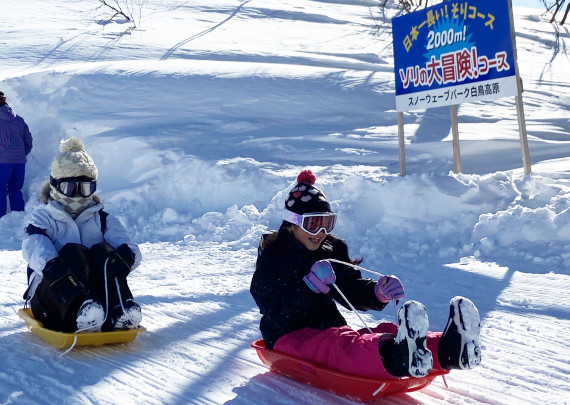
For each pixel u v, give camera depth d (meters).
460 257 6.60
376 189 7.86
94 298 4.12
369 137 10.91
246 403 3.35
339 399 3.38
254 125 11.37
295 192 3.59
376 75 14.08
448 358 3.01
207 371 3.86
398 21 8.85
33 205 10.10
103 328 4.30
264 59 16.38
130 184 9.91
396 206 7.64
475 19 7.97
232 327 4.77
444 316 4.89
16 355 4.14
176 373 3.83
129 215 9.16
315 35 20.56
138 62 14.44
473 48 8.03
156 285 6.02
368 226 7.68
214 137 10.82
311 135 10.99
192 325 4.83
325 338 3.40
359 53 18.05
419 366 2.91
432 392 3.51
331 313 3.72
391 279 3.47
